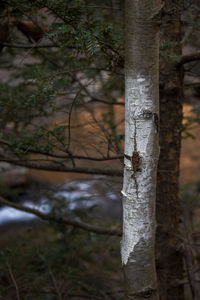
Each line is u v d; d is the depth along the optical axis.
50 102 2.09
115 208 5.24
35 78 2.34
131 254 1.63
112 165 2.65
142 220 1.59
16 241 3.71
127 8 1.47
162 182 2.77
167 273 2.81
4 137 2.84
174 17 2.46
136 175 1.55
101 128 2.56
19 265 3.17
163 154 2.76
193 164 7.93
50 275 3.20
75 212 3.47
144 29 1.45
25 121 2.97
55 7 1.77
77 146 2.66
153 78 1.50
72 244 3.38
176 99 2.72
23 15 2.41
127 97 1.53
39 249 3.29
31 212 3.15
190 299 3.78
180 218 2.98
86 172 2.71
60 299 2.93
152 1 1.43
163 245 2.80
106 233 2.99
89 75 2.66
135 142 1.53
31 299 2.99
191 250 2.95
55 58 3.09
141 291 1.64
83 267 3.62
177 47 2.59
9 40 2.82
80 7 1.86
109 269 3.90
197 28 2.47
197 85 2.94
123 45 1.97
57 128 2.30
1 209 7.07
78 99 2.33
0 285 2.99
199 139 7.26
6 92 3.05
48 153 2.46
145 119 1.51
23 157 3.01
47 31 2.14
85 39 1.58
